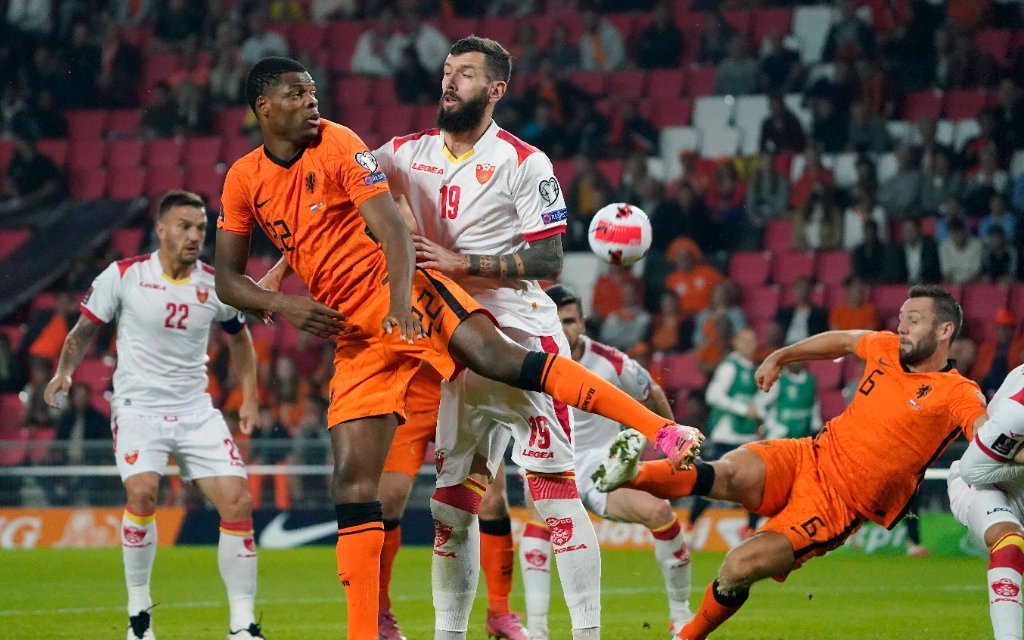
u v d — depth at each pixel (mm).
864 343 24469
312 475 54594
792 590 38250
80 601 36062
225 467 28438
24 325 70125
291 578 42750
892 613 32719
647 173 67188
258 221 21500
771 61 73375
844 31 72812
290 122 20312
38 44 80812
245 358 30875
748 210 67500
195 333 29562
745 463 23453
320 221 20547
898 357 23797
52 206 75500
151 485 27922
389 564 26625
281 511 54531
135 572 27438
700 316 60969
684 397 58344
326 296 21016
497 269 21266
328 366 60531
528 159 21797
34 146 76312
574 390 19922
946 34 71438
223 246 21641
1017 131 66562
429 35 78312
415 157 22359
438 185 22031
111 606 34875
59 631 29641
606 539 52406
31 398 62781
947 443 23500
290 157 20672
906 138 69500
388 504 26359
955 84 70812
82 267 70438
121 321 29750
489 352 20062
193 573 44094
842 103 69688
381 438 20484
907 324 23500
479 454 22531
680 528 27891
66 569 45594
